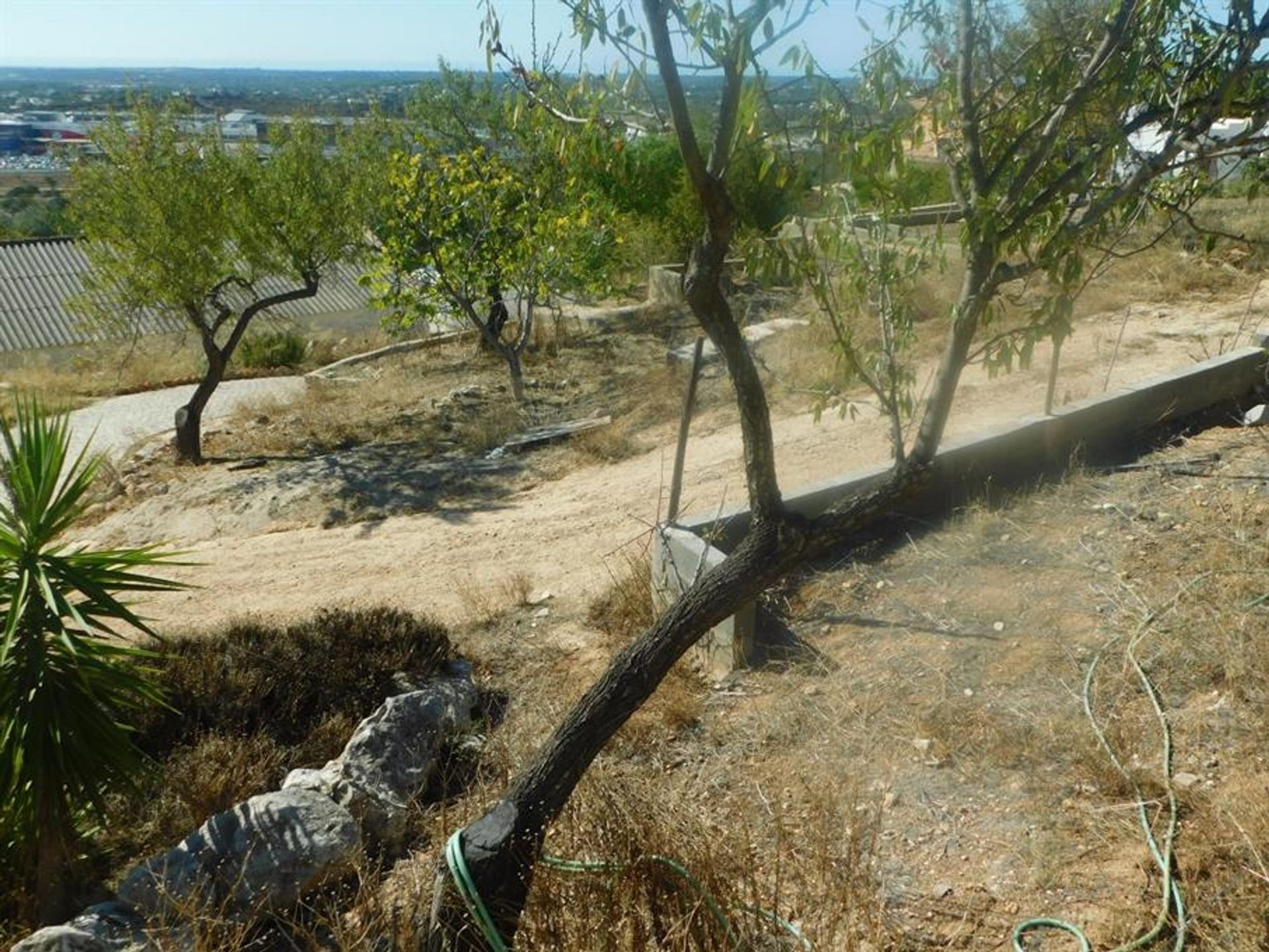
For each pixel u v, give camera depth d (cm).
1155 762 494
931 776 509
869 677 601
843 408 462
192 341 2444
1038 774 498
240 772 605
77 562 507
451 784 589
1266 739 495
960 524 772
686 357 1537
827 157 360
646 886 388
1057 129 355
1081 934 400
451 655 732
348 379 1906
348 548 1073
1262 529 709
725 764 541
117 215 1457
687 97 366
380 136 1719
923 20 369
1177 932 395
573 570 905
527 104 371
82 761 498
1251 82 376
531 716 636
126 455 1566
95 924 459
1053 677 574
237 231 1490
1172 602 623
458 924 377
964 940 410
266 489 1295
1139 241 1528
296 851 488
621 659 399
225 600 962
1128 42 348
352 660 701
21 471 492
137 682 524
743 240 395
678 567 695
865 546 754
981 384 1131
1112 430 888
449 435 1451
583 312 2012
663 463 1170
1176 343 1195
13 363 2466
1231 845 428
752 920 390
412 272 1614
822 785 507
